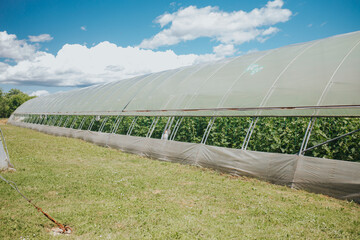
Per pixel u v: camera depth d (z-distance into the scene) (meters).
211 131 12.23
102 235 4.63
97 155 13.77
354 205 6.84
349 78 9.02
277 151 10.20
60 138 22.28
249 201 6.78
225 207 6.31
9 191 6.85
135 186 7.83
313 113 9.01
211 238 4.64
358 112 8.00
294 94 10.09
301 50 12.45
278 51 13.90
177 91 15.88
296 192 7.91
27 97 77.19
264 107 10.63
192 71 17.52
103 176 8.92
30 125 35.69
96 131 20.50
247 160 9.69
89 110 23.84
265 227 5.21
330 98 8.92
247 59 14.87
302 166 8.27
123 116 18.44
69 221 5.17
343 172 7.39
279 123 10.43
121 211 5.75
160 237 4.59
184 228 4.98
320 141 9.06
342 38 11.59
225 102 12.34
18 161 10.97
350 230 5.13
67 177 8.62
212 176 9.63
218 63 16.66
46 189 7.20
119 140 16.59
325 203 6.92
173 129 13.73
